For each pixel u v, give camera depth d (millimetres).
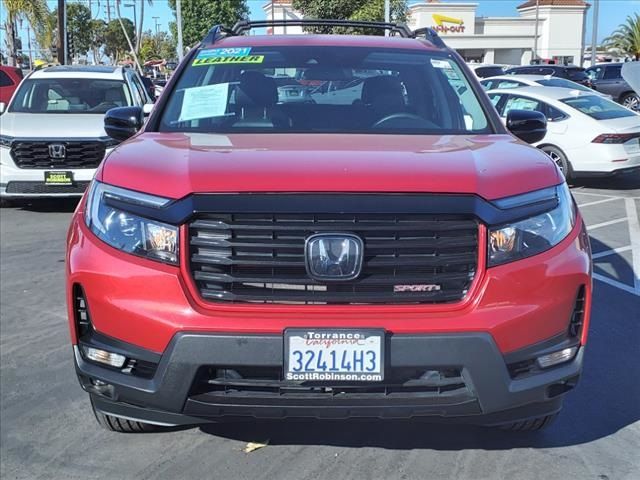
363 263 2760
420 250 2799
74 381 4258
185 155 3125
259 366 2717
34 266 6781
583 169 11117
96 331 2879
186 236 2777
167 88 4125
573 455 3430
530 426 3475
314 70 4227
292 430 3641
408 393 2791
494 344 2756
